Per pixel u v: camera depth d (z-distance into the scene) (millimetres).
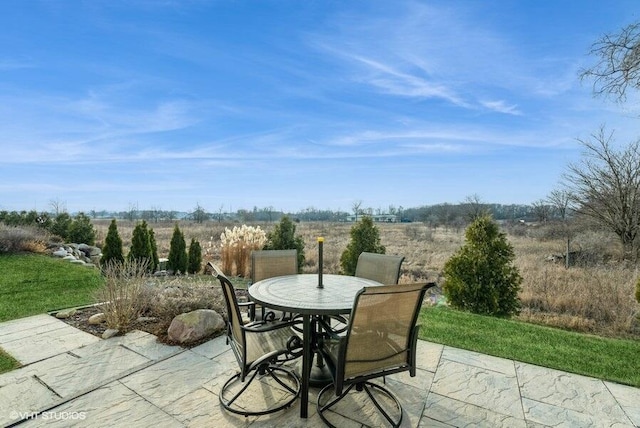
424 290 2018
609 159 11344
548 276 7520
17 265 7129
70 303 4836
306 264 11570
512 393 2568
